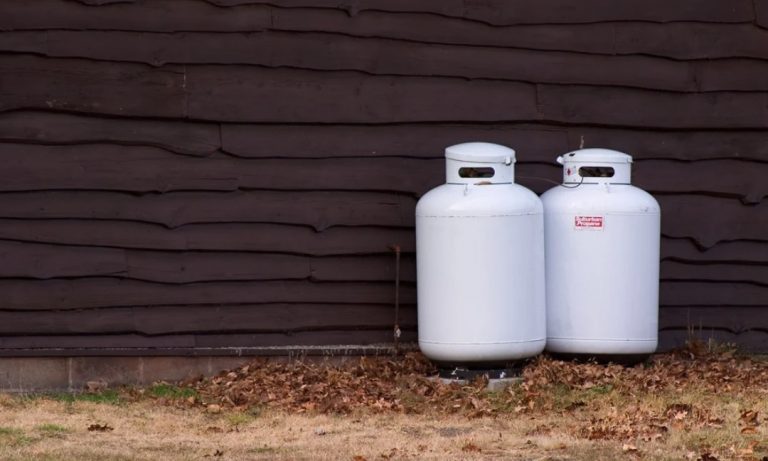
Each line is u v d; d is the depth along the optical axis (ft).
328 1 43.04
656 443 37.27
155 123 42.52
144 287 42.70
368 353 43.42
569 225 42.42
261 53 42.83
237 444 37.60
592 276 42.34
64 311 42.37
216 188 42.80
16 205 42.04
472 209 41.16
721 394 41.06
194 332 42.96
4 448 36.91
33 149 42.06
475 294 41.24
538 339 41.81
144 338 42.73
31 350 41.96
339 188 43.29
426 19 43.47
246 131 42.91
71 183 42.22
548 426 38.78
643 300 42.47
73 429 38.55
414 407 40.32
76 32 42.04
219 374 42.63
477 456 36.60
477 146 41.68
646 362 43.47
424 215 41.63
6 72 41.81
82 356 42.22
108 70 42.22
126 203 42.52
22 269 42.11
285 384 41.70
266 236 43.14
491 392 40.98
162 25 42.39
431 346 41.63
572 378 41.27
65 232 42.29
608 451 36.81
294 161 43.14
